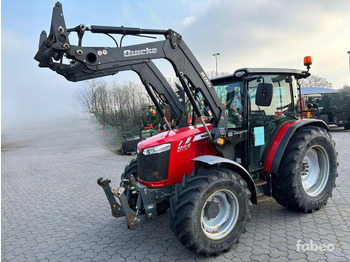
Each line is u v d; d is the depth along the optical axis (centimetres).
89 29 245
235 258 273
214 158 283
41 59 254
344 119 1262
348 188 457
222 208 293
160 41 284
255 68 333
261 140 350
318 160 393
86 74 276
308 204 354
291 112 394
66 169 842
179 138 314
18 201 546
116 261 288
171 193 316
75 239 351
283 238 305
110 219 411
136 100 1499
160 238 333
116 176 688
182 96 391
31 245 344
